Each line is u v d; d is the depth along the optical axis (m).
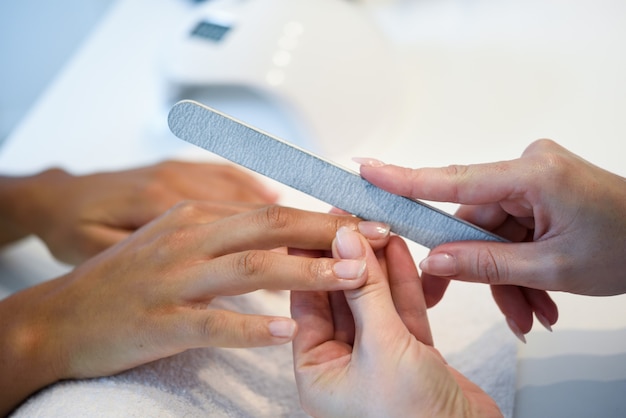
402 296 0.44
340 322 0.42
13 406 0.44
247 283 0.39
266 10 0.71
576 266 0.40
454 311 0.52
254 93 0.66
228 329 0.38
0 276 0.64
